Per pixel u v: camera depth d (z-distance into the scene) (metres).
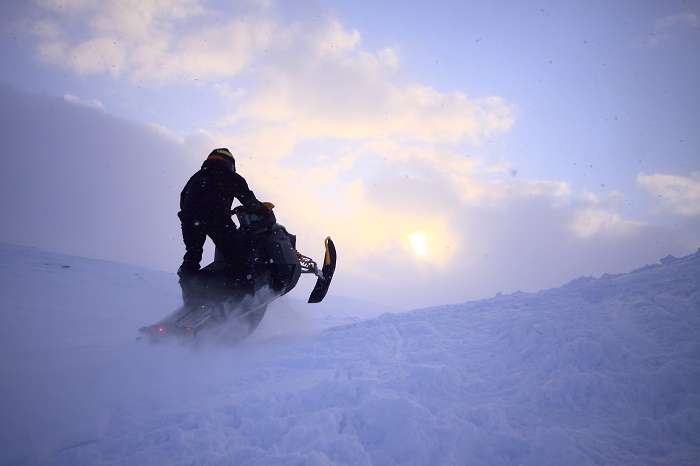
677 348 2.59
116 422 2.23
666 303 3.21
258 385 2.64
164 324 3.29
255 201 4.00
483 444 1.90
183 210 3.75
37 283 5.88
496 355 2.81
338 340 3.46
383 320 3.95
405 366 2.63
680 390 2.21
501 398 2.31
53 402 2.38
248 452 1.89
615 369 2.46
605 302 3.59
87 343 3.44
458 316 3.71
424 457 1.83
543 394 2.28
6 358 2.95
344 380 2.39
